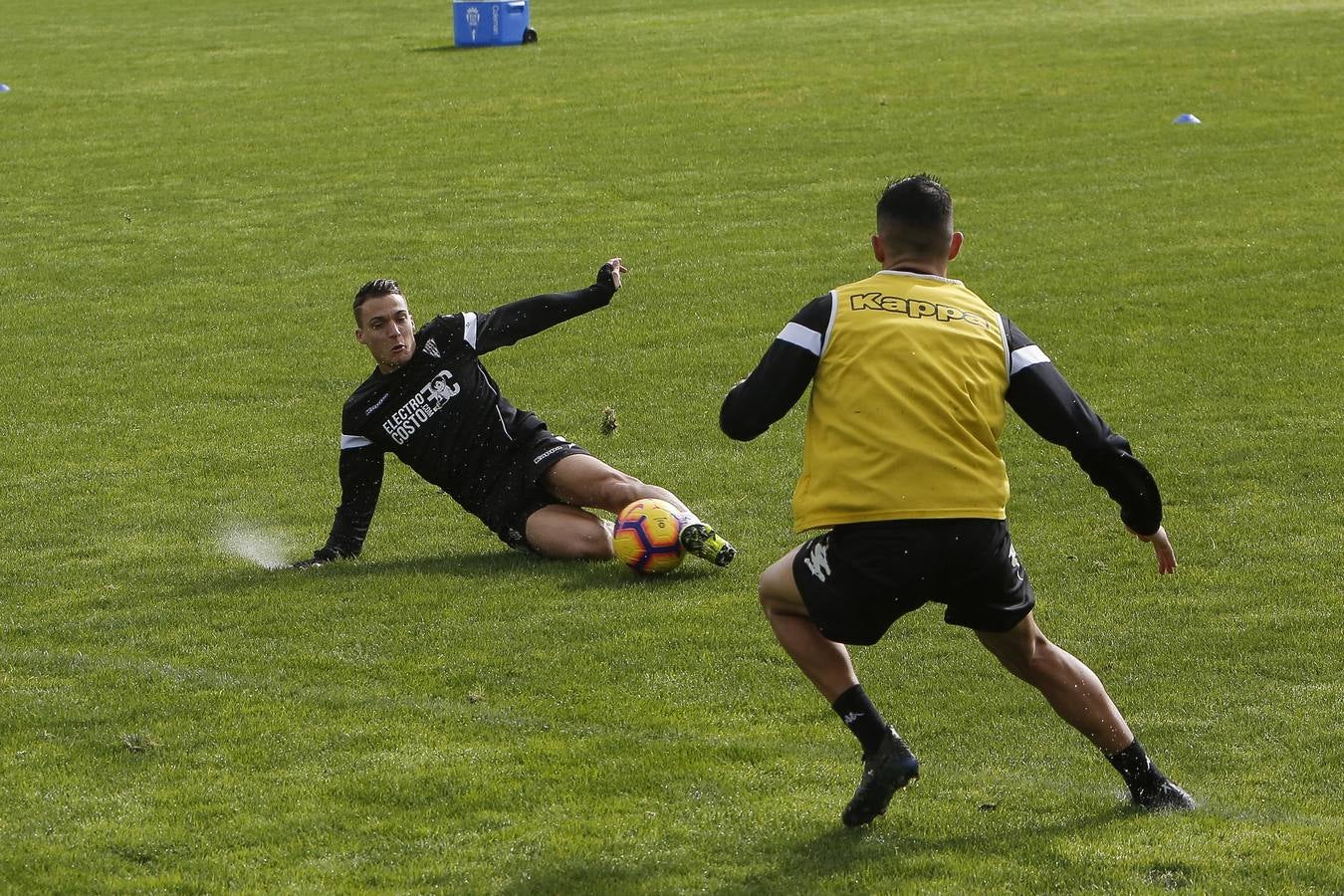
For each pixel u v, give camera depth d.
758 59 73.25
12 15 100.38
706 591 19.05
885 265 12.48
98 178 51.47
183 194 48.84
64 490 24.09
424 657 17.05
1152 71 66.00
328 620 18.25
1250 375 28.30
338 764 14.11
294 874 11.85
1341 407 26.16
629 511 19.70
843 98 62.44
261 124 60.38
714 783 13.60
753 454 25.08
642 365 30.72
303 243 42.44
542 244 41.66
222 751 14.44
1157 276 35.91
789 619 12.38
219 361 31.88
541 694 15.98
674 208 45.47
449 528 22.12
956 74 67.19
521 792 13.40
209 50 82.06
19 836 12.59
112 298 37.38
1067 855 11.85
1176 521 21.22
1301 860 11.69
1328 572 19.09
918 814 12.80
